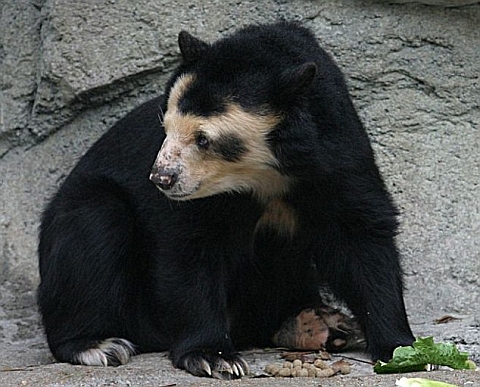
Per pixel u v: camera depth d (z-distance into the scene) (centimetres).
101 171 1250
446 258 1337
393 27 1384
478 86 1384
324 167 1084
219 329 1122
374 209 1127
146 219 1190
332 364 1107
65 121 1438
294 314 1239
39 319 1378
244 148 1062
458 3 1376
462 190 1366
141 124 1237
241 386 945
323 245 1163
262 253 1210
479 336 1177
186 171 1053
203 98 1059
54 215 1247
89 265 1197
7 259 1439
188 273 1128
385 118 1384
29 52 1454
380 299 1135
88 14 1400
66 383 1033
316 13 1392
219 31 1398
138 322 1227
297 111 1063
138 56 1398
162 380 1051
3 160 1472
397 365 1039
